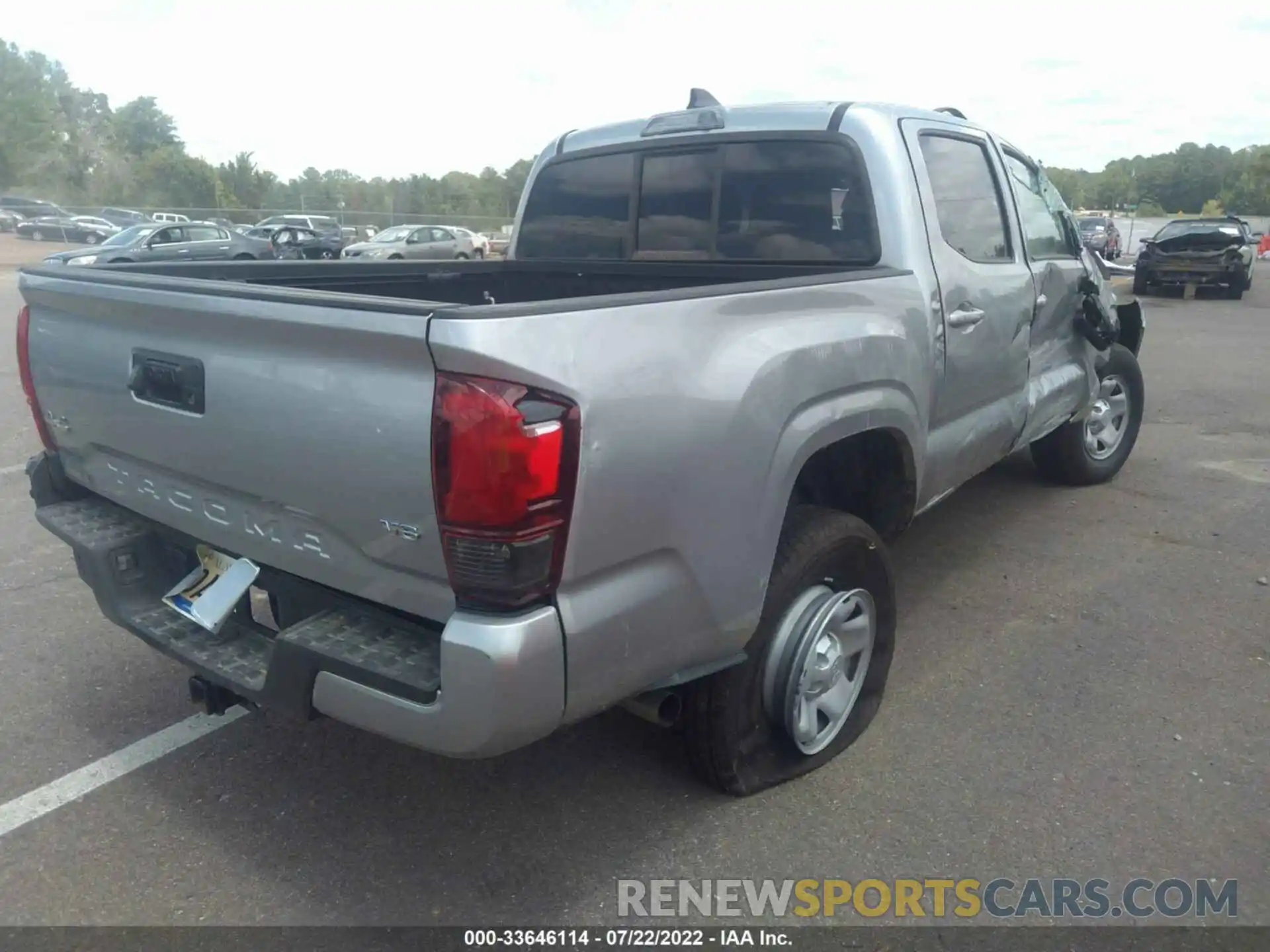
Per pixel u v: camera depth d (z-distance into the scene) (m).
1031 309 4.41
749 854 2.86
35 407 3.31
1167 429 7.84
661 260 4.33
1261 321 15.89
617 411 2.23
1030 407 4.58
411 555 2.24
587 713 2.37
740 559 2.60
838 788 3.15
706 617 2.57
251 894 2.71
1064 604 4.50
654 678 2.52
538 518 2.11
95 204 72.50
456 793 3.16
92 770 3.28
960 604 4.50
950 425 3.84
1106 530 5.44
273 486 2.48
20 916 2.62
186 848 2.90
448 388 2.07
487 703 2.13
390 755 3.38
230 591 2.76
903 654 4.04
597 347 2.21
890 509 3.56
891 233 3.57
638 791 3.15
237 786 3.20
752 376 2.57
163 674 3.92
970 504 5.88
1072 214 5.36
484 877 2.78
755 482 2.60
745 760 3.01
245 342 2.45
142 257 21.56
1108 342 5.23
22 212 49.31
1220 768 3.25
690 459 2.41
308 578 2.55
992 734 3.45
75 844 2.91
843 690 3.26
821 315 2.93
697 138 4.12
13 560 5.06
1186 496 6.04
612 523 2.26
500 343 2.04
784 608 2.93
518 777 3.24
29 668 3.95
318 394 2.30
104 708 3.66
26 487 6.31
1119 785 3.16
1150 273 20.12
